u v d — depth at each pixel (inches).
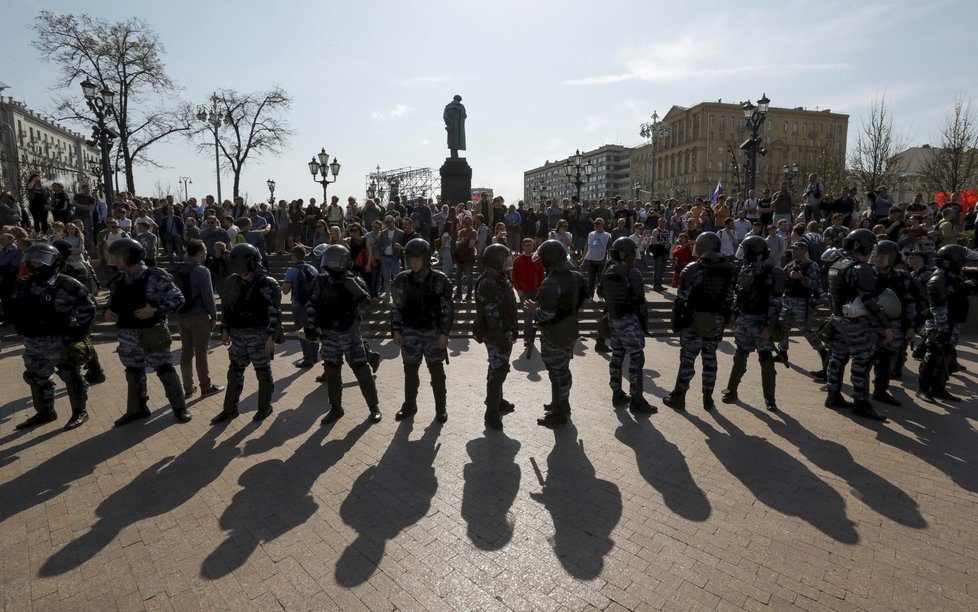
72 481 172.9
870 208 563.5
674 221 650.2
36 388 220.5
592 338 400.5
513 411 238.2
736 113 3535.9
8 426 222.8
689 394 262.1
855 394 228.7
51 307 213.6
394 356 348.2
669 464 183.5
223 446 200.2
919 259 303.1
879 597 116.6
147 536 141.4
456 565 128.6
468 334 404.8
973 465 181.8
